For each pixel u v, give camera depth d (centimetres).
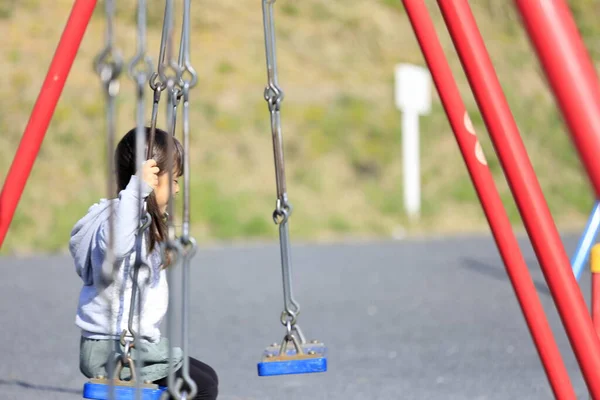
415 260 2233
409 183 3089
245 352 1173
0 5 3878
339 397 936
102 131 3109
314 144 3303
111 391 405
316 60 4012
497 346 1212
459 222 3123
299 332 564
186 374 422
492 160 3425
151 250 565
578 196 3466
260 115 3397
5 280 1909
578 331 418
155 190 574
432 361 1118
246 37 4069
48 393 936
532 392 952
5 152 2983
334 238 2850
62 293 1734
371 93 3703
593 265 623
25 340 1266
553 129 3828
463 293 1711
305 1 4425
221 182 3014
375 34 4322
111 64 359
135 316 569
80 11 559
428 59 495
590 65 287
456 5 428
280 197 585
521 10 290
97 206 579
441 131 3506
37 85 3309
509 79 4122
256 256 2328
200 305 1555
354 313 1488
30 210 2709
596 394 412
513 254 480
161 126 2844
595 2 5059
